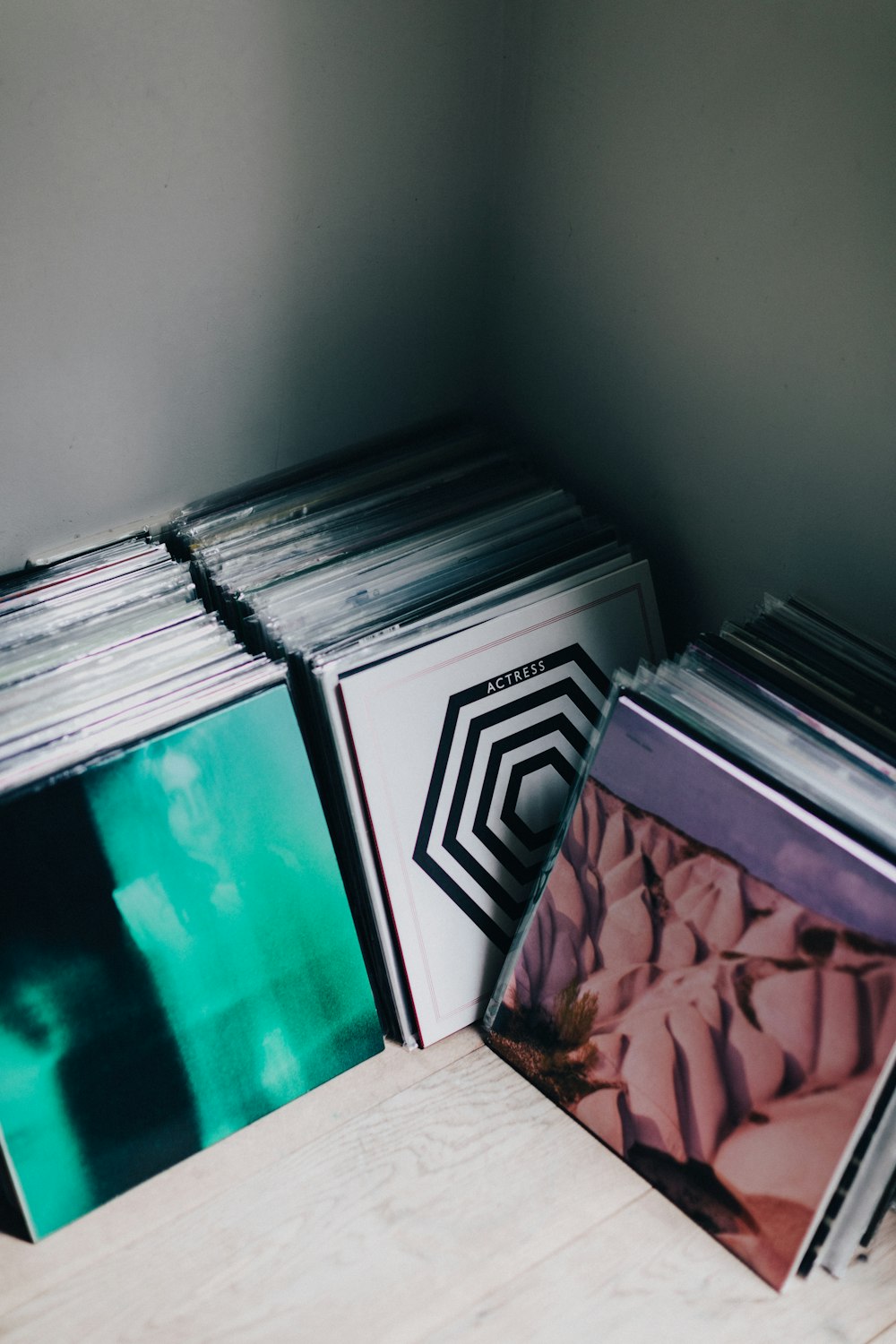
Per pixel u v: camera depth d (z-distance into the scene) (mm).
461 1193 1031
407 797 1124
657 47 1065
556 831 1219
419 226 1274
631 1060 1037
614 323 1239
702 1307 955
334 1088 1116
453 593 1174
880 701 1010
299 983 1089
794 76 969
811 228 1006
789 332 1062
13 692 1031
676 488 1262
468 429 1437
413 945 1142
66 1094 991
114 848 984
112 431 1184
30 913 955
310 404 1313
